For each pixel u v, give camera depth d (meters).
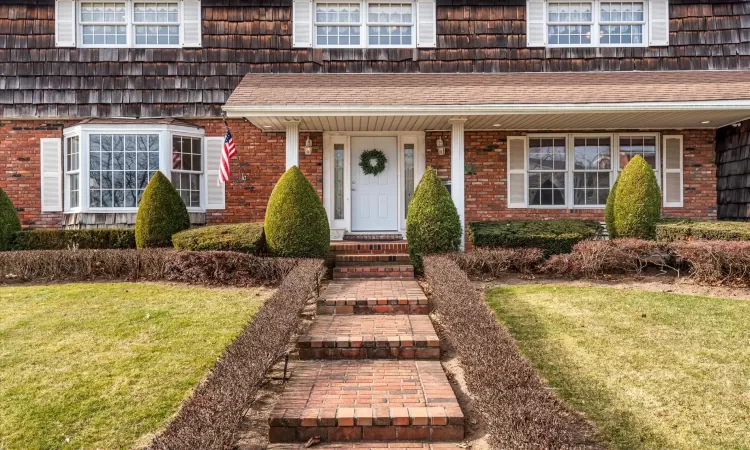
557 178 11.75
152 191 9.76
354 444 3.97
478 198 11.77
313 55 11.58
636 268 8.73
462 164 10.14
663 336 5.73
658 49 11.67
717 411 4.15
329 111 9.57
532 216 11.76
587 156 11.70
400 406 4.23
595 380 4.73
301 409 4.17
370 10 11.73
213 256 8.35
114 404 4.36
